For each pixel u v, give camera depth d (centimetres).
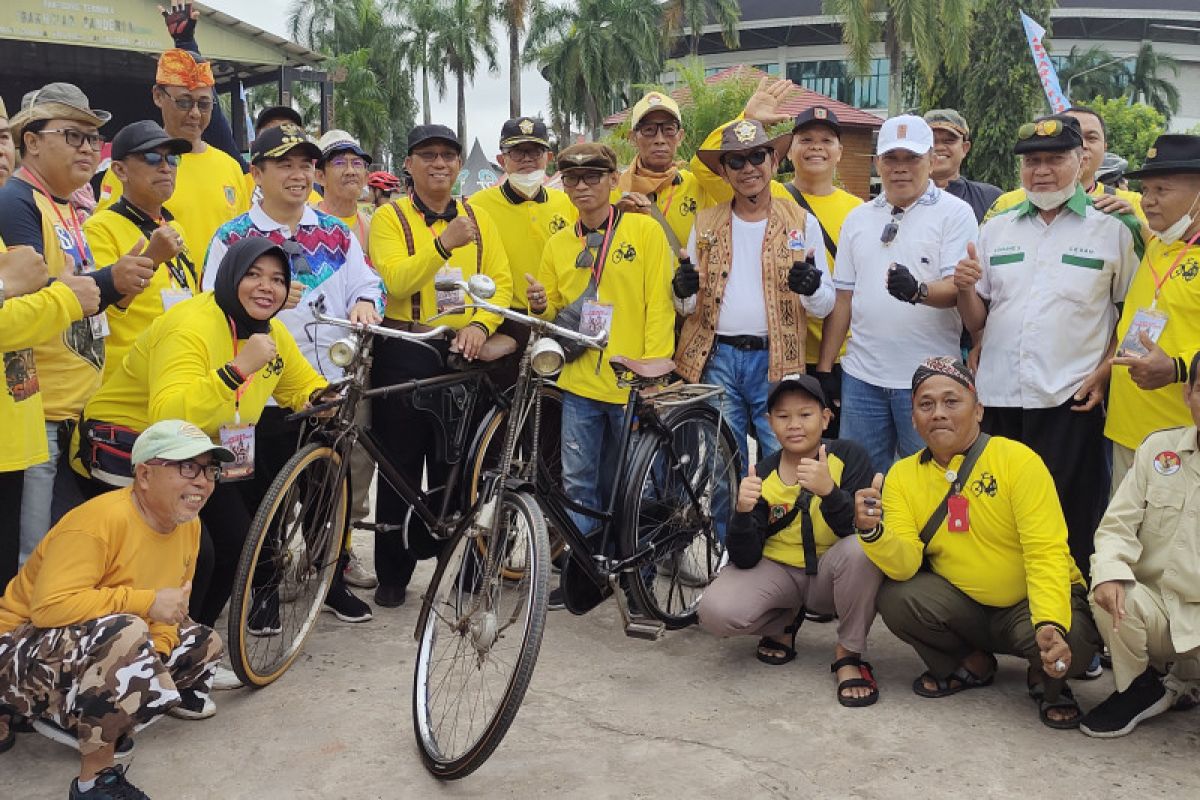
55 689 291
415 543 457
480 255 473
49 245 357
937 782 303
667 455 427
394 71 5281
